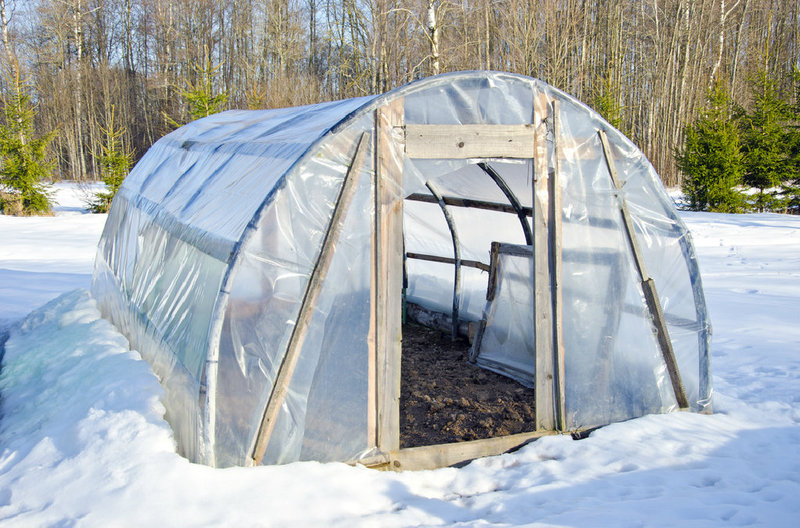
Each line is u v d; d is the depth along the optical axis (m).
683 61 38.84
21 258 13.24
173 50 44.47
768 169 21.34
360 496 3.76
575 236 4.94
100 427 4.07
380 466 4.33
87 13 45.25
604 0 39.59
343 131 4.21
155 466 3.70
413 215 8.02
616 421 5.11
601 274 5.02
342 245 4.20
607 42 37.81
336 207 4.16
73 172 39.28
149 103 44.38
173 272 5.04
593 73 35.56
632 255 5.11
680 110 35.62
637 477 4.16
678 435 4.80
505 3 32.94
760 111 21.61
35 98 42.53
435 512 3.66
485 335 6.92
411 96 4.41
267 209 3.96
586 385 5.00
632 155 5.08
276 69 37.69
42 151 21.59
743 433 4.92
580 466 4.32
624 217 5.07
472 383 6.36
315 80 36.28
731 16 44.34
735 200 21.33
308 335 4.11
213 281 4.17
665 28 38.69
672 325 5.30
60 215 21.62
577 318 4.96
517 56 29.56
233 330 3.91
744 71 40.50
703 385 5.36
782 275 11.78
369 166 4.28
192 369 4.11
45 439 4.11
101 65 43.06
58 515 3.34
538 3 30.31
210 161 5.99
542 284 4.85
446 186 7.01
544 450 4.56
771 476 4.18
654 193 5.16
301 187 4.08
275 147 4.83
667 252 5.25
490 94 4.64
